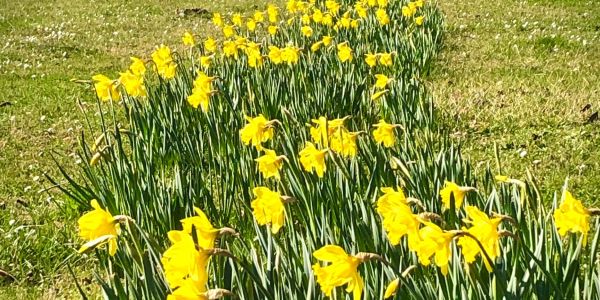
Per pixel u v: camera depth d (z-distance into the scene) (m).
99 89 5.05
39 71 9.70
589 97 7.22
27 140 6.80
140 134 5.45
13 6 15.98
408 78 7.77
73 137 6.88
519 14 12.70
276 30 9.02
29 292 4.03
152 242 2.75
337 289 2.54
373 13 10.55
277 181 3.89
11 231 4.63
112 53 10.97
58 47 11.32
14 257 4.38
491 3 14.14
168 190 4.09
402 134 5.45
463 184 4.06
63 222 4.94
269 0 16.17
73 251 4.40
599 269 2.56
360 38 9.03
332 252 2.17
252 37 10.05
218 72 7.13
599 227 2.61
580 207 2.47
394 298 2.52
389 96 6.22
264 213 2.80
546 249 2.83
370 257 2.20
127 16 14.55
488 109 7.05
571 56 9.27
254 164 4.38
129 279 2.82
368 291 2.71
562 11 12.90
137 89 5.16
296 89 6.28
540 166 5.57
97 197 4.38
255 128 3.96
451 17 12.66
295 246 3.07
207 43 7.40
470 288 2.64
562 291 2.61
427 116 5.93
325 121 3.98
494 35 10.93
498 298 2.50
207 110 5.60
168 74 6.14
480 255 2.76
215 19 9.44
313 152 3.53
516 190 3.38
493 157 5.83
